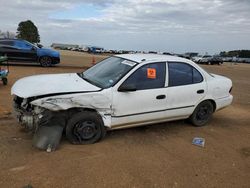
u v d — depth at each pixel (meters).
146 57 5.90
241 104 9.98
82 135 5.05
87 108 5.05
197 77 6.35
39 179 3.88
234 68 36.75
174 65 5.99
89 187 3.78
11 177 3.89
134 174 4.20
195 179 4.21
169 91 5.80
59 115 4.96
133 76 5.39
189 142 5.66
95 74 5.80
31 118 4.81
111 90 5.14
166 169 4.43
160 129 6.27
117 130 5.95
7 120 6.07
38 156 4.53
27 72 14.37
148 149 5.14
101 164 4.42
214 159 4.96
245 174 4.50
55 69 16.94
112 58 6.26
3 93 8.73
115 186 3.85
